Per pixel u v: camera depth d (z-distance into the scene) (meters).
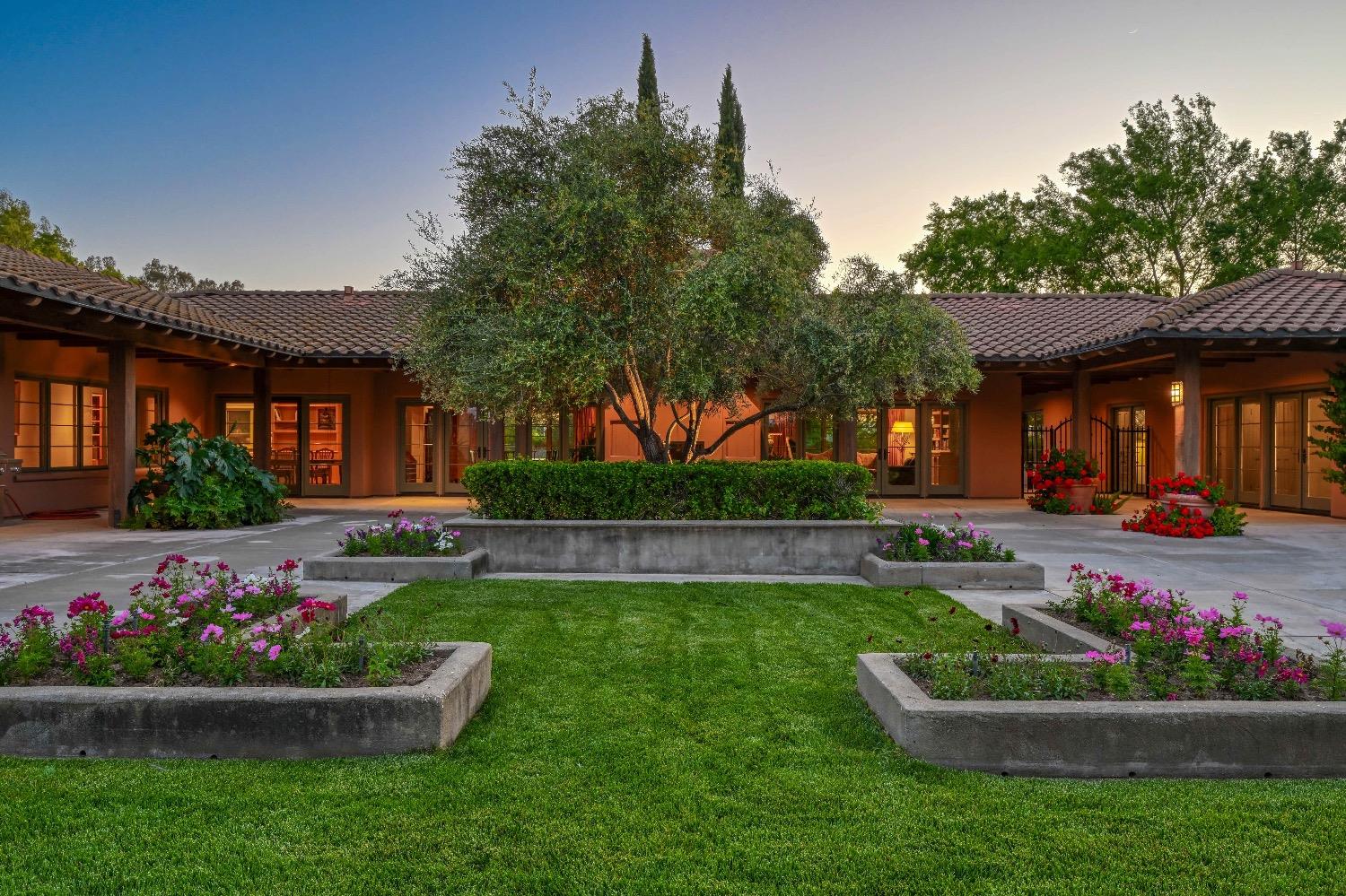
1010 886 2.23
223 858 2.36
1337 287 13.01
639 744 3.29
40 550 9.12
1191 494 11.05
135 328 11.12
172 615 3.96
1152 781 2.96
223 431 17.48
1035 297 18.38
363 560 7.25
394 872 2.29
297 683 3.43
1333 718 3.01
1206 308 12.22
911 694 3.31
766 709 3.73
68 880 2.24
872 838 2.51
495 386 7.33
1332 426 12.97
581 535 7.95
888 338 8.07
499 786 2.88
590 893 2.19
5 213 30.77
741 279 7.14
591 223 7.17
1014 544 9.94
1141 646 3.69
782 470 8.29
